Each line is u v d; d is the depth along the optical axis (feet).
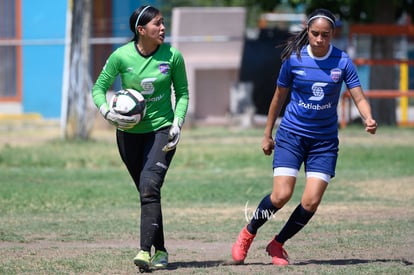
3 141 194.08
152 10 69.00
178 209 107.96
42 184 131.85
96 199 116.57
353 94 68.18
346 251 78.33
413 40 372.17
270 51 246.88
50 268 70.33
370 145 181.37
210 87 257.96
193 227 94.07
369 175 139.74
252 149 174.91
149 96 69.87
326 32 66.59
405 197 116.37
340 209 105.70
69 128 192.03
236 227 93.81
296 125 68.74
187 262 74.13
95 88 71.00
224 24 257.75
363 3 238.07
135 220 99.25
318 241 83.92
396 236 85.66
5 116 244.83
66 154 167.02
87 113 192.34
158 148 69.72
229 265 71.82
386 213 102.32
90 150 173.27
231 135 209.56
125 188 127.03
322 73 67.67
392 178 136.26
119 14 248.73
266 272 67.92
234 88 240.53
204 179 138.00
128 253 77.36
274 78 245.04
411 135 203.51
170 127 70.49
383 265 70.69
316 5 229.04
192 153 167.84
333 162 69.00
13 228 93.66
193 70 254.06
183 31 256.73
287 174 68.74
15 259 74.43
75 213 105.40
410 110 323.78
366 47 271.28
